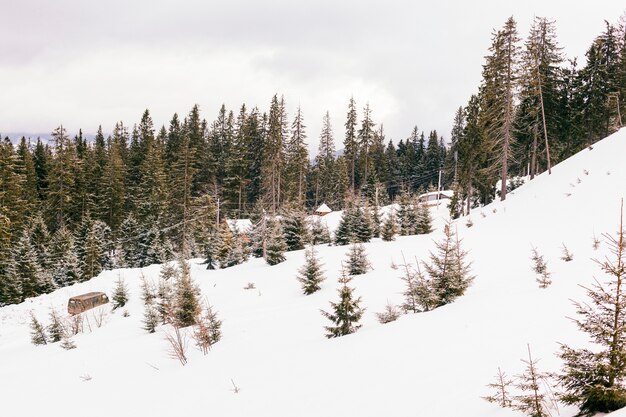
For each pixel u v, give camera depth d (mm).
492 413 6113
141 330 23906
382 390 8445
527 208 31766
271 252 33531
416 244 30516
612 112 46281
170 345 18625
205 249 42094
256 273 32062
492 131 40000
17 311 33531
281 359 12875
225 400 10414
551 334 8820
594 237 19625
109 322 27578
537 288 13359
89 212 56344
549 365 7254
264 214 41969
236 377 12055
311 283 23906
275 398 9711
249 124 81750
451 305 14211
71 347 21953
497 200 42938
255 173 81125
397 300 18297
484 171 41312
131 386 13781
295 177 75438
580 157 36594
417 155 115938
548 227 25375
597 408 5230
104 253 51281
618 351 4984
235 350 15453
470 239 28312
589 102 46062
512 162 43000
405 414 7105
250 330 18438
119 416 11258
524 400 5586
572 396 5234
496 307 12102
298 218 40219
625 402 5008
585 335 8227
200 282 32844
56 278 43312
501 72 38594
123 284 31953
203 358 15359
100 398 13172
